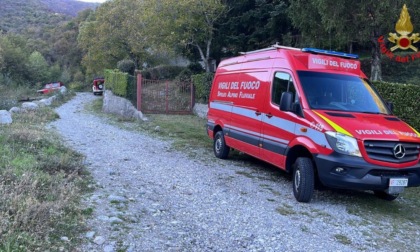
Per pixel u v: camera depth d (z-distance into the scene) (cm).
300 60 748
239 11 2127
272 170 902
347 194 732
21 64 4212
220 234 493
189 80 2261
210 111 1099
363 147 588
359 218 598
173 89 2081
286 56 759
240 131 896
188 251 437
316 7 1367
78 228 462
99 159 905
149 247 437
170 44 2225
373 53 1443
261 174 856
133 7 3045
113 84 2414
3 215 437
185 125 1669
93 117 2073
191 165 909
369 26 1302
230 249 451
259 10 1927
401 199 734
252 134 834
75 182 643
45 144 948
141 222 511
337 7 1262
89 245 425
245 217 561
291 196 691
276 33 1925
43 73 4825
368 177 588
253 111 833
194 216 552
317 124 633
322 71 741
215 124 1048
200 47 2370
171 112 2048
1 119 1360
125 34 3077
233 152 1117
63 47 6581
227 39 2123
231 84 977
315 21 1449
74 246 416
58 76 5434
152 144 1205
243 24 2039
